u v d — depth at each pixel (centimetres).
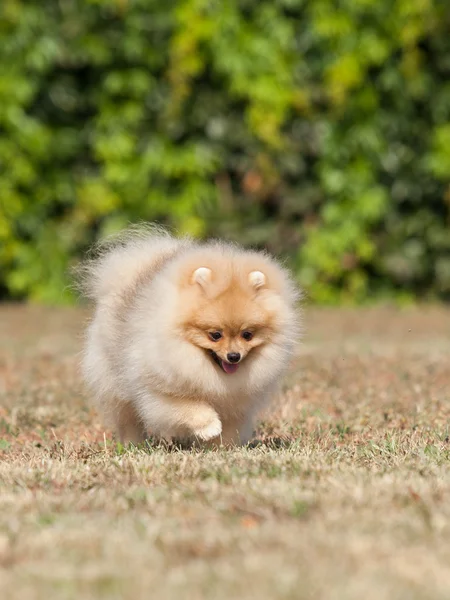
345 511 607
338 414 1038
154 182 1958
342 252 1998
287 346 826
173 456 782
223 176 1980
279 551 536
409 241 2030
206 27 1881
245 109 1947
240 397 824
